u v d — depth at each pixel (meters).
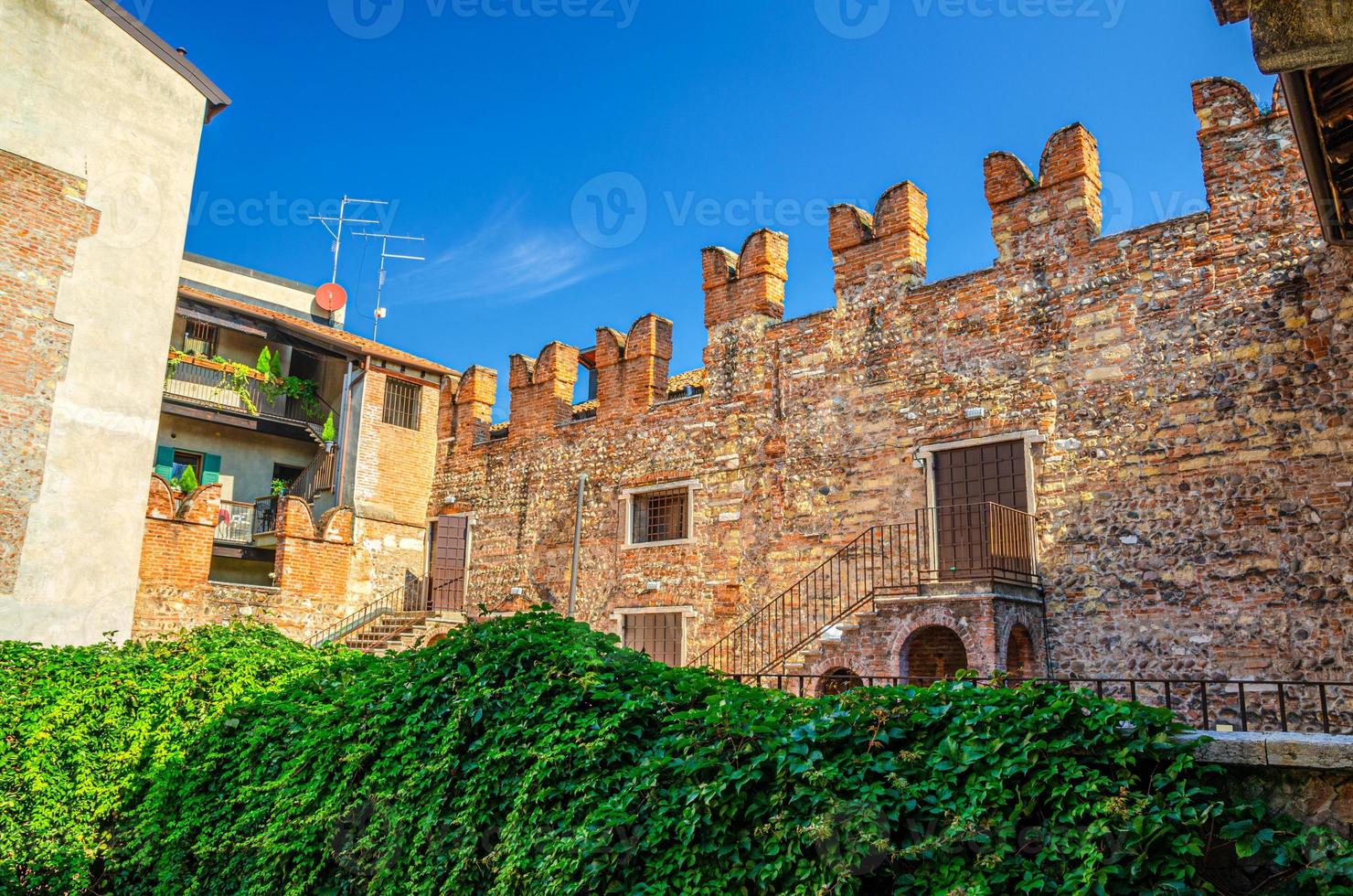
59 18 17.53
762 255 19.11
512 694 6.29
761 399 18.58
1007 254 15.70
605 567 20.55
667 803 5.22
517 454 23.16
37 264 16.77
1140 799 4.13
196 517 20.39
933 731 4.83
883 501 16.44
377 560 23.61
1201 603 12.98
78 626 16.53
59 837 7.74
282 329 24.70
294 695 7.72
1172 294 13.96
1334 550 12.07
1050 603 14.22
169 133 19.03
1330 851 3.91
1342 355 12.41
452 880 5.88
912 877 4.41
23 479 16.20
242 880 7.06
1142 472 13.79
